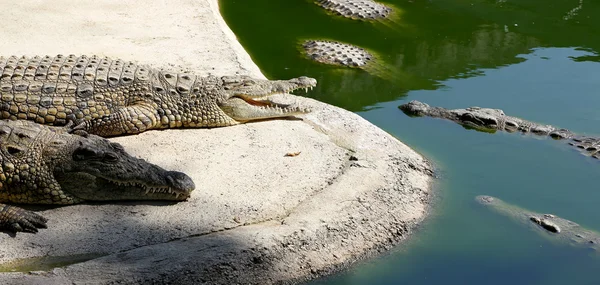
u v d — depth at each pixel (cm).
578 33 555
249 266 246
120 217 263
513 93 442
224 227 262
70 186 267
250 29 530
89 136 280
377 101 423
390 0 629
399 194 303
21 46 413
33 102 317
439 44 525
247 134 336
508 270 268
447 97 434
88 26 457
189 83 341
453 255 275
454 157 359
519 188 331
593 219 307
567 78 465
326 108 374
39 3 492
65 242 246
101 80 328
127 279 228
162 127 334
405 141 373
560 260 275
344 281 258
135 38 442
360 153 329
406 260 271
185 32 461
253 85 352
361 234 275
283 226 263
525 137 386
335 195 288
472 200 316
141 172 268
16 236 247
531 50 517
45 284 222
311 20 564
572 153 370
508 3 625
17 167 262
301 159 315
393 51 508
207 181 290
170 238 253
